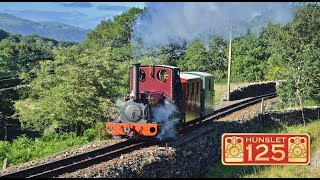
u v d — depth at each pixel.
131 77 18.42
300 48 29.78
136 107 16.95
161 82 18.28
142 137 17.08
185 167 15.71
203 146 17.77
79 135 29.91
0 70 61.47
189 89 20.08
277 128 25.53
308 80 29.31
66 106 29.55
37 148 20.88
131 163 13.16
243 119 24.17
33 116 31.59
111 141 17.45
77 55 32.69
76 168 13.05
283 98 30.62
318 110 29.81
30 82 36.44
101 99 30.22
